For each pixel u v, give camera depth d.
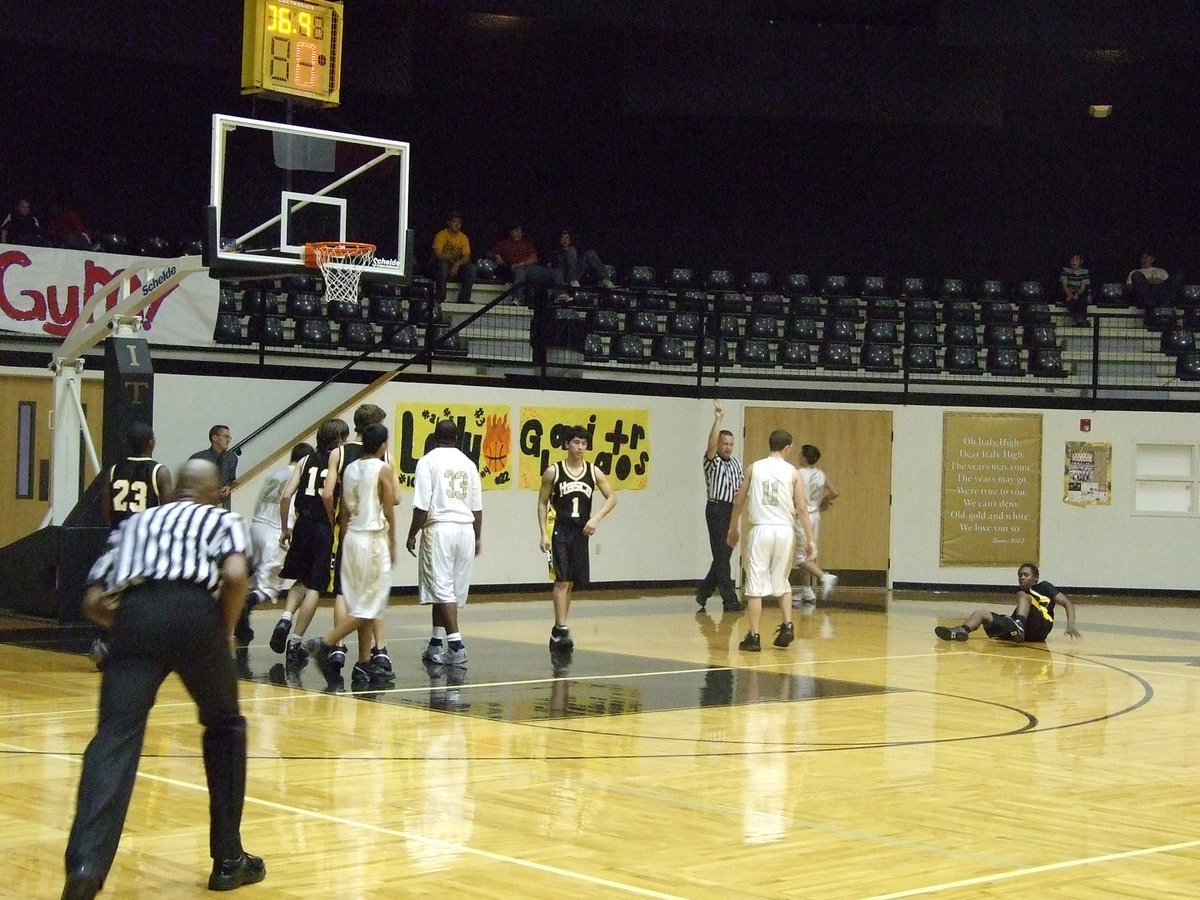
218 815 5.17
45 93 21.55
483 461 18.50
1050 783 7.42
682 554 20.48
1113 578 21.44
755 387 20.92
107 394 12.16
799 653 13.09
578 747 8.15
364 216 13.20
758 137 25.17
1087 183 25.42
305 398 16.91
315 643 12.85
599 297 22.19
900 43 22.50
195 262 12.23
